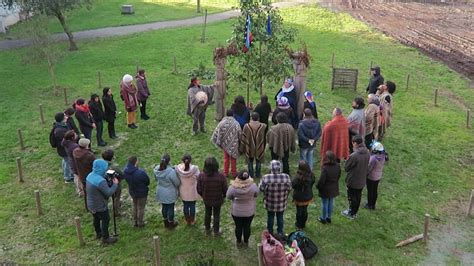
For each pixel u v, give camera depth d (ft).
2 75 78.43
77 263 34.94
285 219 39.75
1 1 100.27
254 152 42.91
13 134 56.49
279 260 31.07
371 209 41.06
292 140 42.45
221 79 56.13
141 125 57.98
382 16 126.72
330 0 149.48
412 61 86.33
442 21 120.57
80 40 100.78
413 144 53.62
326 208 38.29
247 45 52.60
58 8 87.30
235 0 147.84
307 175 35.65
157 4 140.97
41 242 37.37
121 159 49.80
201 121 55.01
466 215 40.86
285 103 46.85
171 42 98.43
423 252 36.04
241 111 45.34
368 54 90.58
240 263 34.53
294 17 123.44
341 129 43.01
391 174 47.24
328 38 102.53
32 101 67.10
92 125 49.65
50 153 51.93
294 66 54.19
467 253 36.06
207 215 36.58
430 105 65.62
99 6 136.15
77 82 74.49
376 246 36.45
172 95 67.97
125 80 54.85
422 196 43.60
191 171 36.70
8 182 46.21
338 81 70.74
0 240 37.68
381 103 51.26
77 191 43.37
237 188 33.58
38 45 70.95
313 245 35.12
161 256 35.35
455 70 81.51
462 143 54.08
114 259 35.19
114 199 37.37
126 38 102.01
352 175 37.60
